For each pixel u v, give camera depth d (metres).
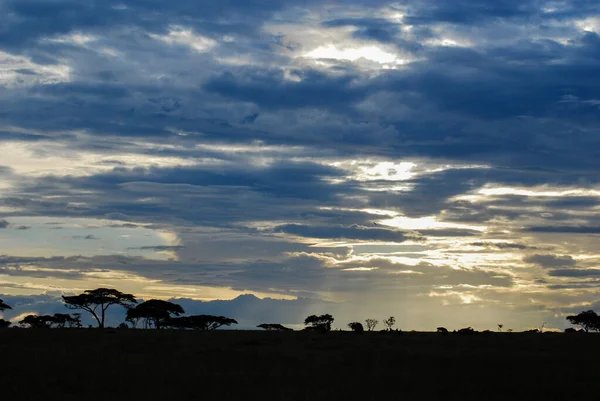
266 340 56.84
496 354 43.69
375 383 28.97
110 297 105.12
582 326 106.44
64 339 55.22
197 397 25.59
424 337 66.38
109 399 25.09
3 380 28.89
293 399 24.83
